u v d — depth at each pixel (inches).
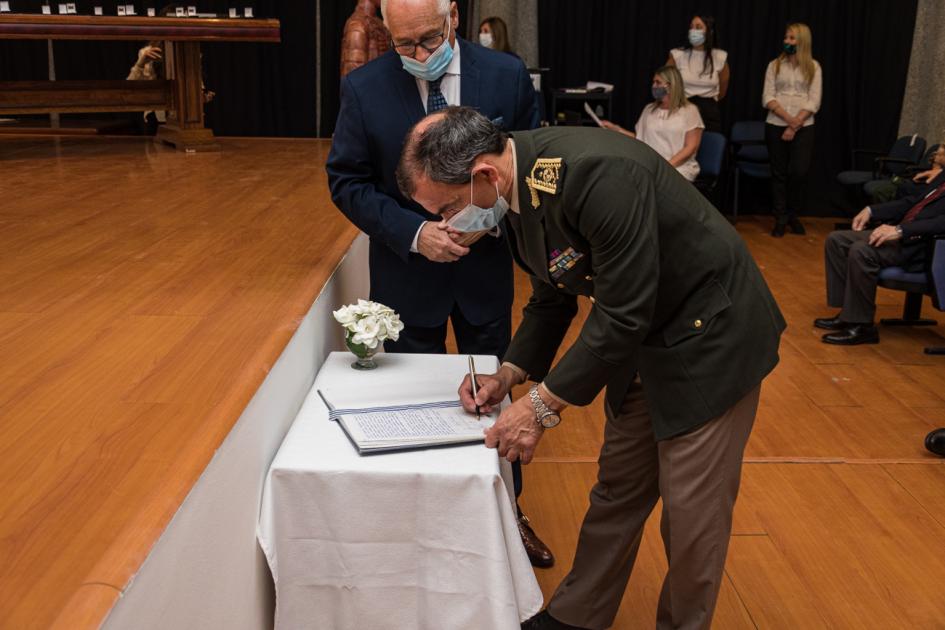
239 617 64.3
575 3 326.0
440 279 101.2
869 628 96.3
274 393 74.5
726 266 70.6
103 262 104.4
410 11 87.7
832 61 327.9
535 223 69.2
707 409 71.2
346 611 72.4
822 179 339.3
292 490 70.0
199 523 54.4
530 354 82.7
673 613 78.7
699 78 308.3
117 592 41.9
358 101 95.4
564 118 306.0
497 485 69.8
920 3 317.7
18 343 76.4
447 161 67.5
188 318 83.8
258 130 326.6
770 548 111.3
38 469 53.7
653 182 67.3
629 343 66.8
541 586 101.9
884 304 227.9
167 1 292.4
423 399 82.6
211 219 130.6
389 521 70.6
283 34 319.9
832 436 145.6
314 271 102.3
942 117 320.8
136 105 205.0
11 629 39.3
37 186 155.6
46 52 307.7
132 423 60.4
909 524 117.8
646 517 84.8
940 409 158.4
